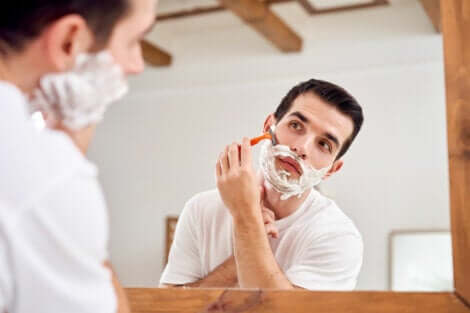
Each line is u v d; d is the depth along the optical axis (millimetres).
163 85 3725
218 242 1054
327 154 1085
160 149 2658
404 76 3109
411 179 2721
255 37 3617
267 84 2494
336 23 3439
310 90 1103
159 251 1601
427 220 2617
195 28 3764
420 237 2488
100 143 2748
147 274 1523
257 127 2451
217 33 3705
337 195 2340
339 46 3410
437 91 2986
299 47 3438
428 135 2822
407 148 2779
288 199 1068
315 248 1044
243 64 3609
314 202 1087
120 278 1551
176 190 2457
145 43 3543
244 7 3066
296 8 3455
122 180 2635
